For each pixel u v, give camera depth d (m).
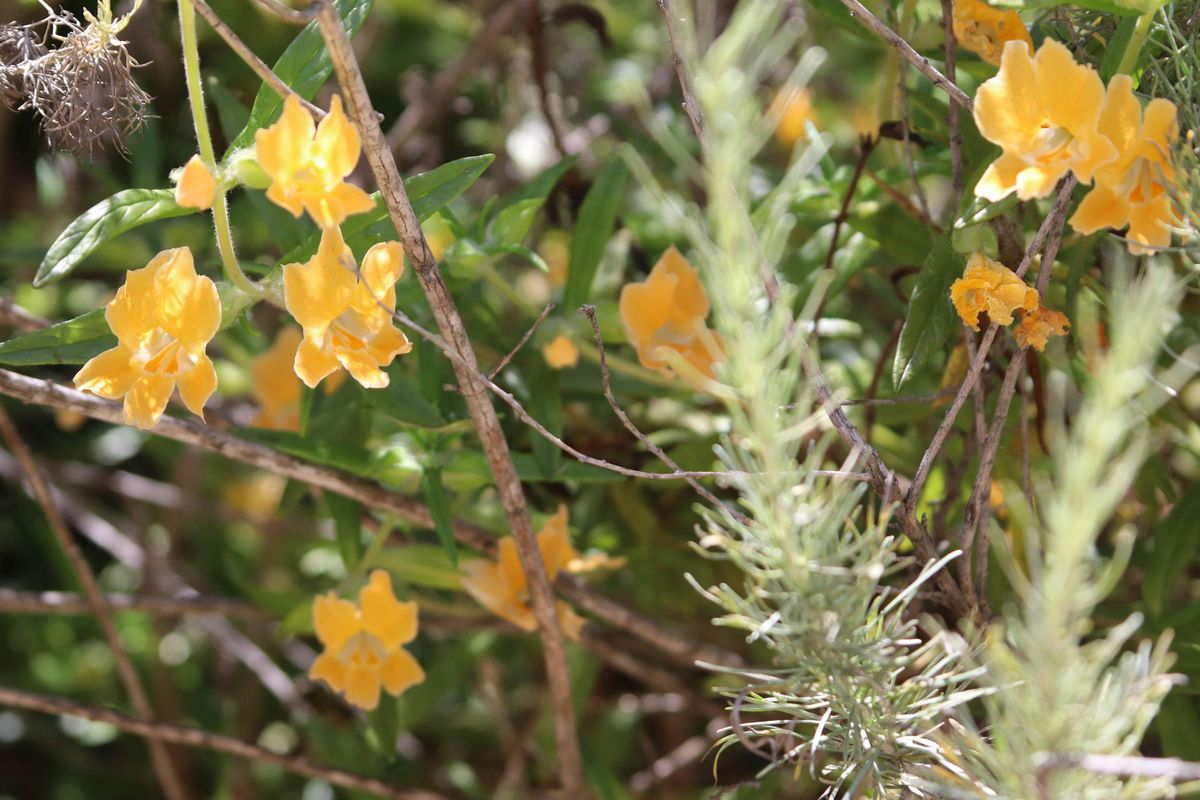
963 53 0.76
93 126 0.70
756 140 0.63
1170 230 0.67
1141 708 0.63
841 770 0.67
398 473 0.77
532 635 0.90
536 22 0.90
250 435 0.77
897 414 0.81
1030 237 0.77
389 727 0.80
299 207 0.66
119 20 0.69
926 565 0.67
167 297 0.67
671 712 0.96
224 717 1.08
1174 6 0.71
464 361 0.69
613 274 0.88
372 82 1.19
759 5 0.62
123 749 1.15
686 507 0.86
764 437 0.63
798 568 0.64
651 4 1.15
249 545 1.23
